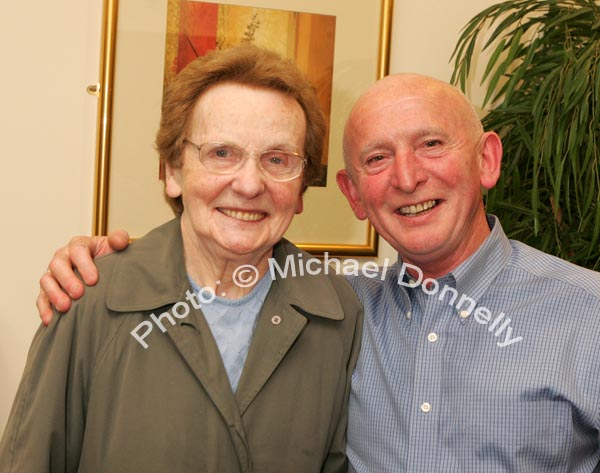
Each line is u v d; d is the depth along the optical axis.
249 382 1.19
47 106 1.96
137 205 2.00
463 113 1.35
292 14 2.06
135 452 1.13
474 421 1.24
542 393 1.22
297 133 1.21
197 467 1.14
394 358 1.35
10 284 1.97
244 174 1.16
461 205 1.33
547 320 1.27
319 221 2.13
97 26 1.97
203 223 1.20
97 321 1.17
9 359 1.99
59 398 1.13
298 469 1.20
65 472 1.17
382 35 2.11
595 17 1.90
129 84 1.97
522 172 2.09
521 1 1.99
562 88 1.80
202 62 1.21
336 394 1.31
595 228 1.75
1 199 1.96
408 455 1.27
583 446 1.26
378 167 1.35
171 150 1.24
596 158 1.77
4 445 1.13
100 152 1.96
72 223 1.99
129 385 1.15
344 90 2.11
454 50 2.03
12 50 1.94
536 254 1.42
